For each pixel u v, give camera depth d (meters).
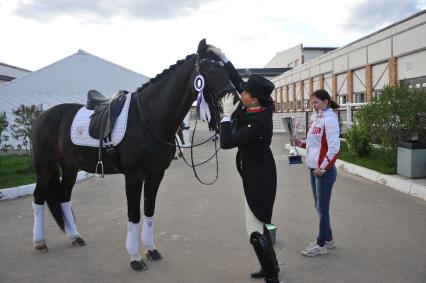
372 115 9.16
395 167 9.14
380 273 4.07
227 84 3.70
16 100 19.94
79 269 4.41
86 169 4.82
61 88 20.53
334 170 4.45
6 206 7.46
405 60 16.81
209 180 9.69
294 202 7.18
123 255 4.80
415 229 5.45
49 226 6.08
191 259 4.61
